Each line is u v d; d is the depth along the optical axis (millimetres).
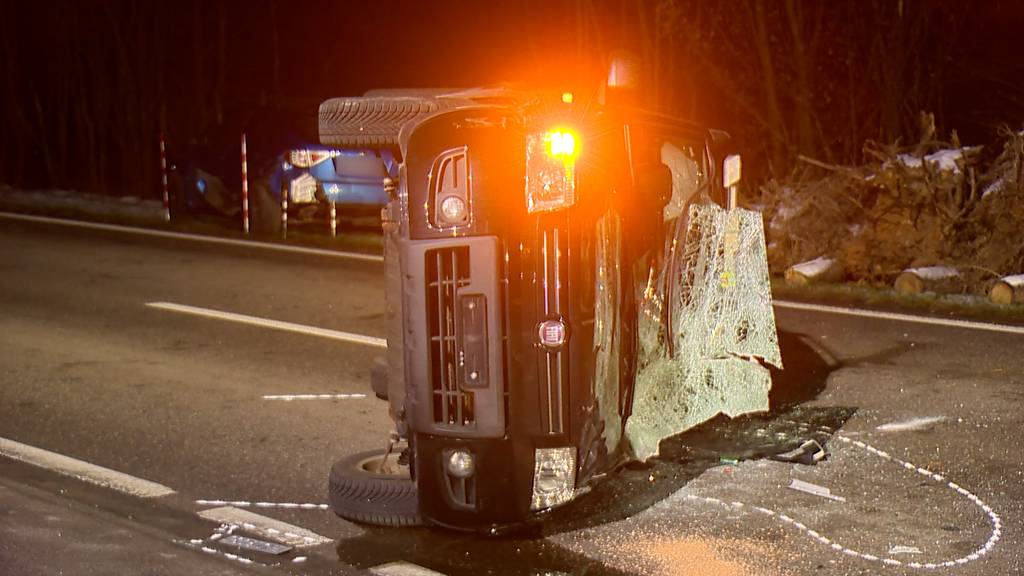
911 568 5000
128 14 22156
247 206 15422
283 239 14812
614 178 5254
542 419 5043
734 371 6609
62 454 6715
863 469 6219
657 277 5684
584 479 5215
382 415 7480
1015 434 6762
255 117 15594
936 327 9477
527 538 5383
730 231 6281
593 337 5094
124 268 12859
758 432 6859
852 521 5520
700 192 6172
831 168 12664
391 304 5539
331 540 5426
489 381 5012
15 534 5449
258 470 6449
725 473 6172
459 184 4980
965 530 5406
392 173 5973
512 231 4977
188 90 22500
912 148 14258
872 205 12312
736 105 18000
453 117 5000
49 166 22562
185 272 12602
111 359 8945
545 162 4945
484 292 4969
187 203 16391
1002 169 11805
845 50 17250
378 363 6258
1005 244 11266
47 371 8594
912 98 17156
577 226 5008
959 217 11492
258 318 10336
